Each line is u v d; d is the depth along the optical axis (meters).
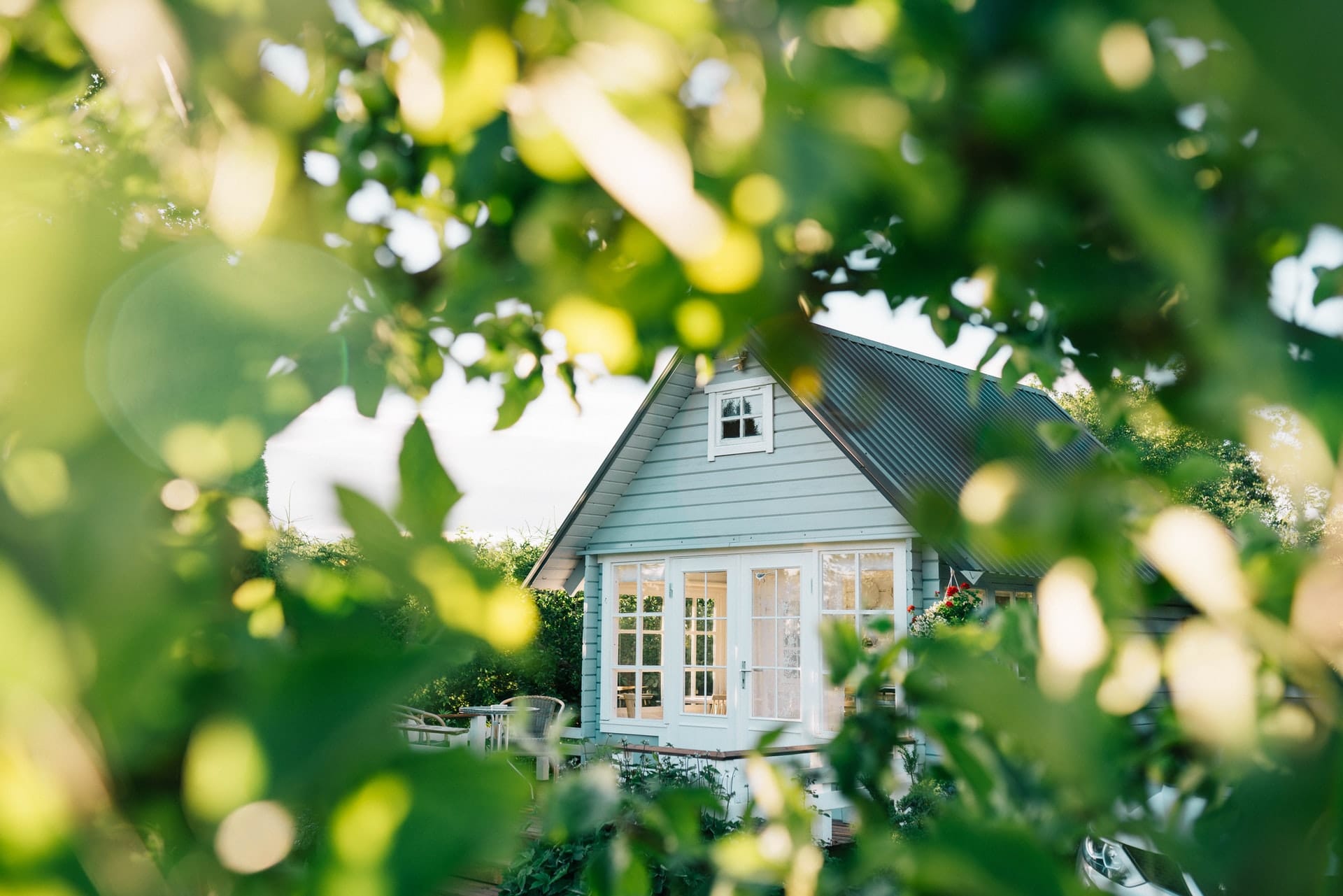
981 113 0.56
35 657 0.27
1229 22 0.34
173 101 0.39
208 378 0.30
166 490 0.30
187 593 0.29
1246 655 0.38
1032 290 0.68
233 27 0.41
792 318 0.66
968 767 0.43
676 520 12.00
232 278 0.30
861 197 0.65
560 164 0.49
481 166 0.82
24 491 0.28
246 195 0.39
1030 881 0.34
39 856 0.25
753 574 11.42
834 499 10.61
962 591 8.32
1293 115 0.34
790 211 0.55
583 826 0.58
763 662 11.22
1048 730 0.38
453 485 0.32
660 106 0.49
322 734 0.27
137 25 0.39
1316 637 0.39
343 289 0.32
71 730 0.27
